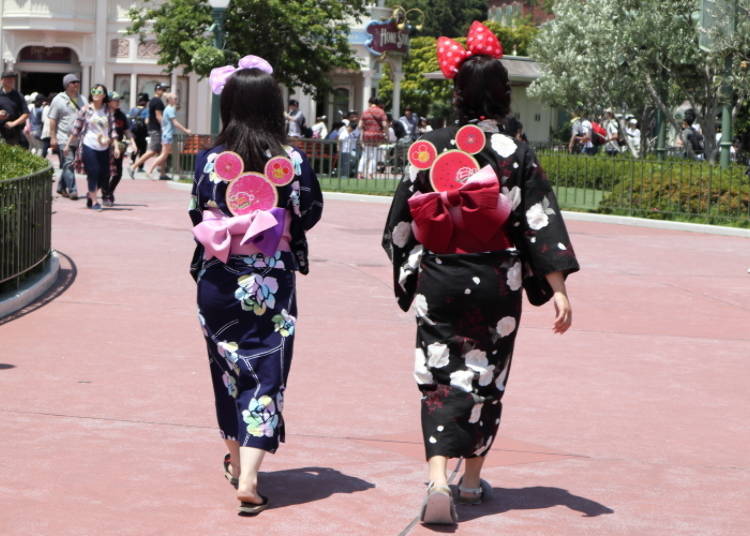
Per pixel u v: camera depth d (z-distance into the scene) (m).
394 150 22.86
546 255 4.41
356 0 30.98
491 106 4.52
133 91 42.91
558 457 5.59
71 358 7.30
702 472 5.41
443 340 4.45
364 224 16.89
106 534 4.27
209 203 4.69
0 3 42.34
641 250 15.04
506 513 4.70
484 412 4.50
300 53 30.02
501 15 74.56
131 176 24.66
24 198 9.38
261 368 4.61
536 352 8.15
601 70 27.34
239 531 4.36
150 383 6.73
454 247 4.45
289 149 4.74
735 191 18.66
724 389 7.21
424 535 4.38
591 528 4.55
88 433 5.66
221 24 23.23
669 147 29.47
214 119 23.50
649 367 7.79
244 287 4.60
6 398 6.26
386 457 5.46
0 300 8.73
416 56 54.16
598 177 20.44
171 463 5.21
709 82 24.58
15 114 17.42
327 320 8.98
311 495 4.84
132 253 12.33
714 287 11.76
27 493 4.71
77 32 42.41
